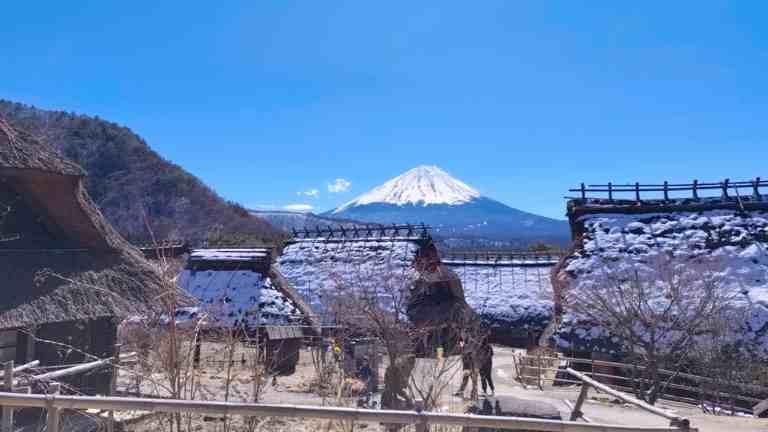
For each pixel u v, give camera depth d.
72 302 9.99
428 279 10.60
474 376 10.58
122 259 11.62
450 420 5.25
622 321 14.92
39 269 10.08
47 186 10.62
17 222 10.70
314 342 16.67
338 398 8.52
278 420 8.80
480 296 32.34
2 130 10.37
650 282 17.38
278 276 22.56
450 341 10.23
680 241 20.06
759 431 10.09
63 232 11.34
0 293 9.22
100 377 10.96
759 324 15.89
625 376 17.25
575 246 21.38
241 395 9.18
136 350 8.30
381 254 27.41
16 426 8.66
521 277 33.09
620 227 21.45
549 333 20.38
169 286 7.20
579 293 17.83
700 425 10.69
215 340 9.61
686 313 15.26
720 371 14.87
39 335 10.52
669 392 16.77
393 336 8.85
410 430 7.59
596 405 13.10
